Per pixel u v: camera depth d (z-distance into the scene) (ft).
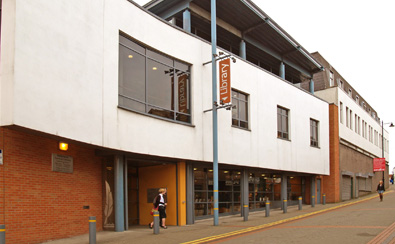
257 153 63.62
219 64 52.47
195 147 50.44
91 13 36.63
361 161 124.16
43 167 35.17
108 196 42.60
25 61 28.96
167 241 34.45
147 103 44.47
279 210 73.67
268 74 69.41
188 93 51.52
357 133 123.13
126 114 40.40
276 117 70.69
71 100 33.42
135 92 42.88
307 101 84.17
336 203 89.35
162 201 45.70
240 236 37.09
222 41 72.28
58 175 36.83
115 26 39.93
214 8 51.31
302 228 41.73
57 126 31.71
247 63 63.36
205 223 51.80
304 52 84.02
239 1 61.16
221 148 55.36
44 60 30.81
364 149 130.93
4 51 28.48
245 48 75.66
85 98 35.12
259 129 64.85
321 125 90.27
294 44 78.84
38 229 33.99
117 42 40.01
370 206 72.02
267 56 81.15
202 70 53.47
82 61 35.04
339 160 97.66
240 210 63.77
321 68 94.99
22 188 32.83
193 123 50.78
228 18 66.54
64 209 37.11
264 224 48.08
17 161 32.55
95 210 41.37
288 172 78.84
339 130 100.99
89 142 35.27
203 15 61.87
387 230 37.40
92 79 36.14
